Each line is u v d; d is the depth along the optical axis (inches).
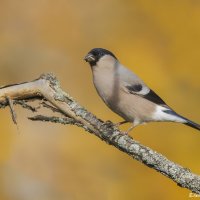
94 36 616.1
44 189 522.0
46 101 326.3
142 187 499.8
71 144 533.3
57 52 613.0
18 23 622.8
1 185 518.0
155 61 580.1
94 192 515.8
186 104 555.5
